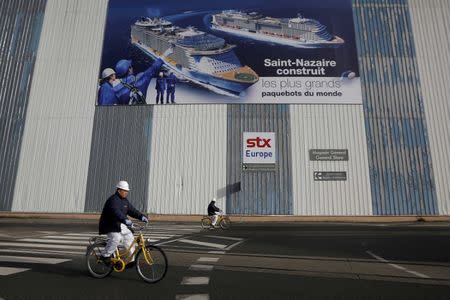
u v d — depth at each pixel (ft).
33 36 95.76
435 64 88.22
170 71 89.35
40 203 83.30
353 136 83.10
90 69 91.61
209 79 88.02
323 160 82.02
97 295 17.57
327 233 50.85
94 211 82.33
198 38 90.79
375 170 80.89
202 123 85.51
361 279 21.81
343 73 87.15
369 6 92.79
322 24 90.79
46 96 90.43
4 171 85.71
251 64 88.17
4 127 88.84
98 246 22.26
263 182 81.46
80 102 89.40
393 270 24.68
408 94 85.92
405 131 83.35
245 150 83.30
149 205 81.76
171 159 83.97
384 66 87.92
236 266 25.70
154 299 16.94
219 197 81.25
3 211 83.30
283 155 82.64
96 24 95.25
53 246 34.37
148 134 85.87
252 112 85.46
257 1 92.58
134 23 93.71
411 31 90.84
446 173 80.53
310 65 87.81
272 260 28.37
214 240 42.04
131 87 89.25
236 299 17.04
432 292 18.67
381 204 78.89
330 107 85.05
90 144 86.28
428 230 55.47
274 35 90.17
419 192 79.46
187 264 26.35
